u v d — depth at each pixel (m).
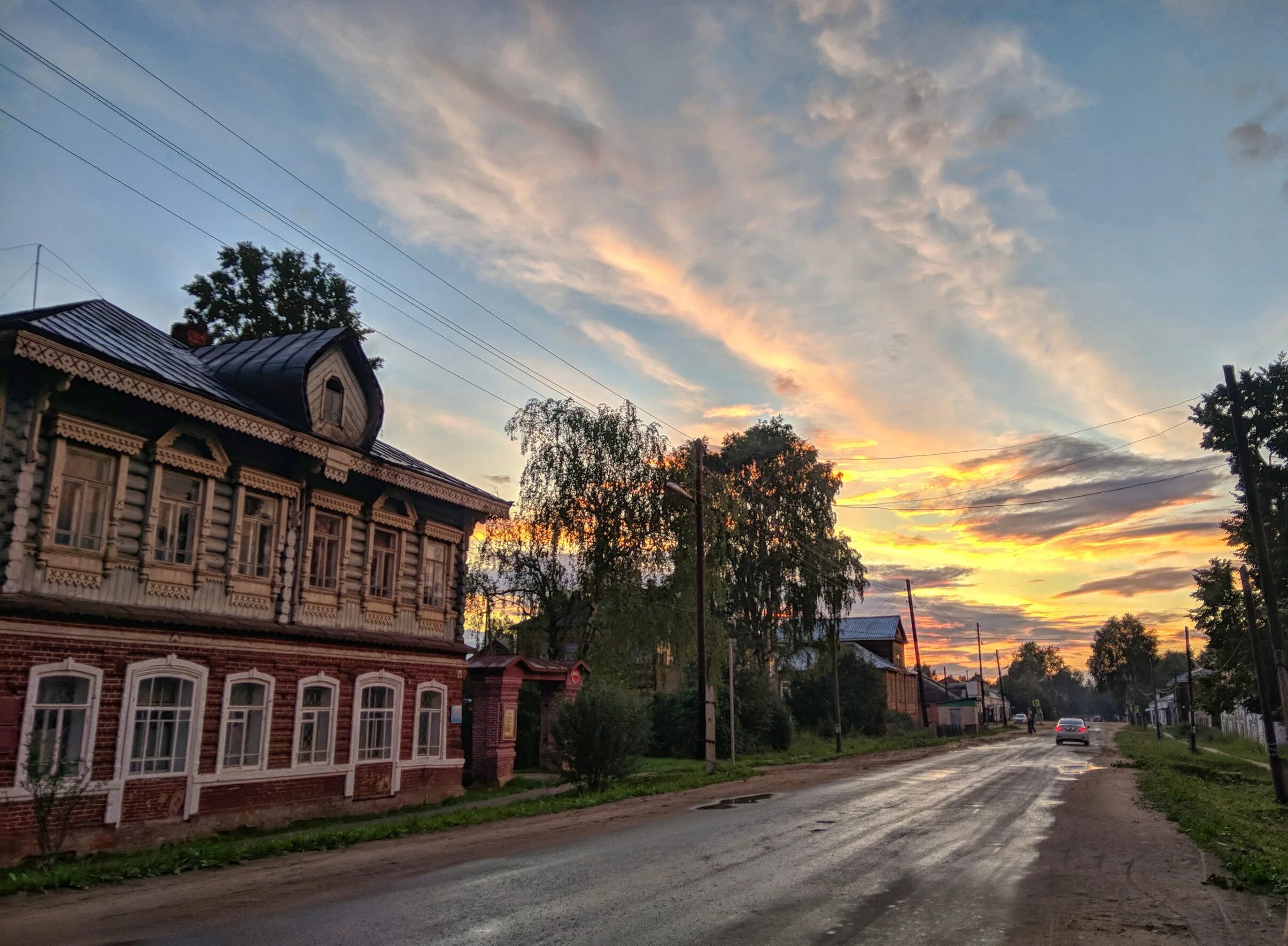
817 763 35.41
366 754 19.59
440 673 22.16
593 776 21.75
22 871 11.65
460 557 23.66
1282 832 15.31
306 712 18.00
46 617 12.98
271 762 16.80
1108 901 8.79
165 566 15.09
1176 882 9.85
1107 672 139.12
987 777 26.14
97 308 17.56
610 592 32.56
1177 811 16.94
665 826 14.93
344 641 18.69
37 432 13.10
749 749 41.22
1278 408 29.30
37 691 12.83
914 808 17.56
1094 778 26.20
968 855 11.60
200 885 9.82
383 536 21.02
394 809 19.81
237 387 18.11
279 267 33.47
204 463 16.00
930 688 116.25
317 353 18.38
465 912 8.13
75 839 13.10
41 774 11.95
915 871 10.33
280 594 17.55
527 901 8.59
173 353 17.64
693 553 33.50
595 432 32.81
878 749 46.44
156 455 14.98
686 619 33.56
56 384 13.14
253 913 8.21
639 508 33.12
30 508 12.99
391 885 9.62
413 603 21.58
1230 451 30.52
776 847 12.21
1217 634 34.00
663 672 43.56
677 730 40.47
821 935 7.27
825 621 50.00
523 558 32.31
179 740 15.12
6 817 12.16
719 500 35.22
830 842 12.69
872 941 7.12
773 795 20.64
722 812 17.09
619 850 12.06
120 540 14.38
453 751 22.28
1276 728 44.69
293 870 10.82
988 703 131.12
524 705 30.38
